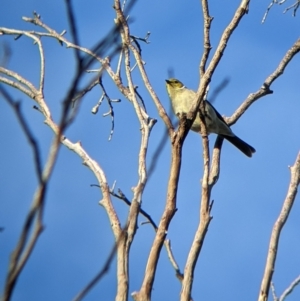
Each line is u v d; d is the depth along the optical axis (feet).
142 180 32.45
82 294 13.96
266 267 29.58
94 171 35.63
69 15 13.24
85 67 13.11
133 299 28.30
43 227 12.73
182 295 29.22
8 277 12.44
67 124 13.25
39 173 12.64
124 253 28.50
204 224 30.94
